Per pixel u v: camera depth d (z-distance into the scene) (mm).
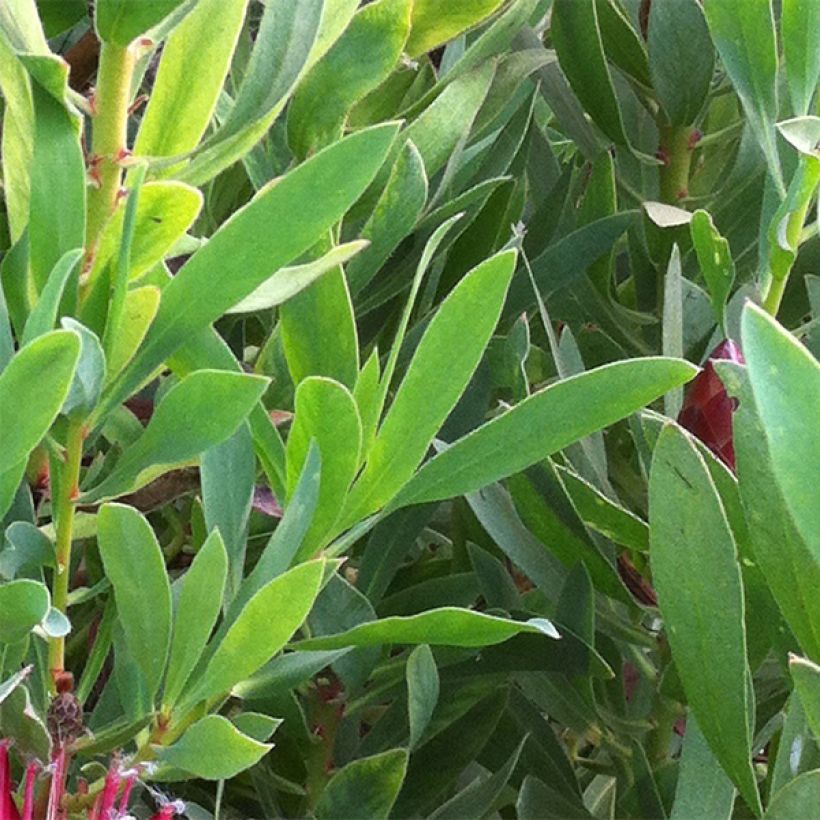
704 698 493
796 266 730
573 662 612
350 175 454
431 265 708
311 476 488
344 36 590
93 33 662
